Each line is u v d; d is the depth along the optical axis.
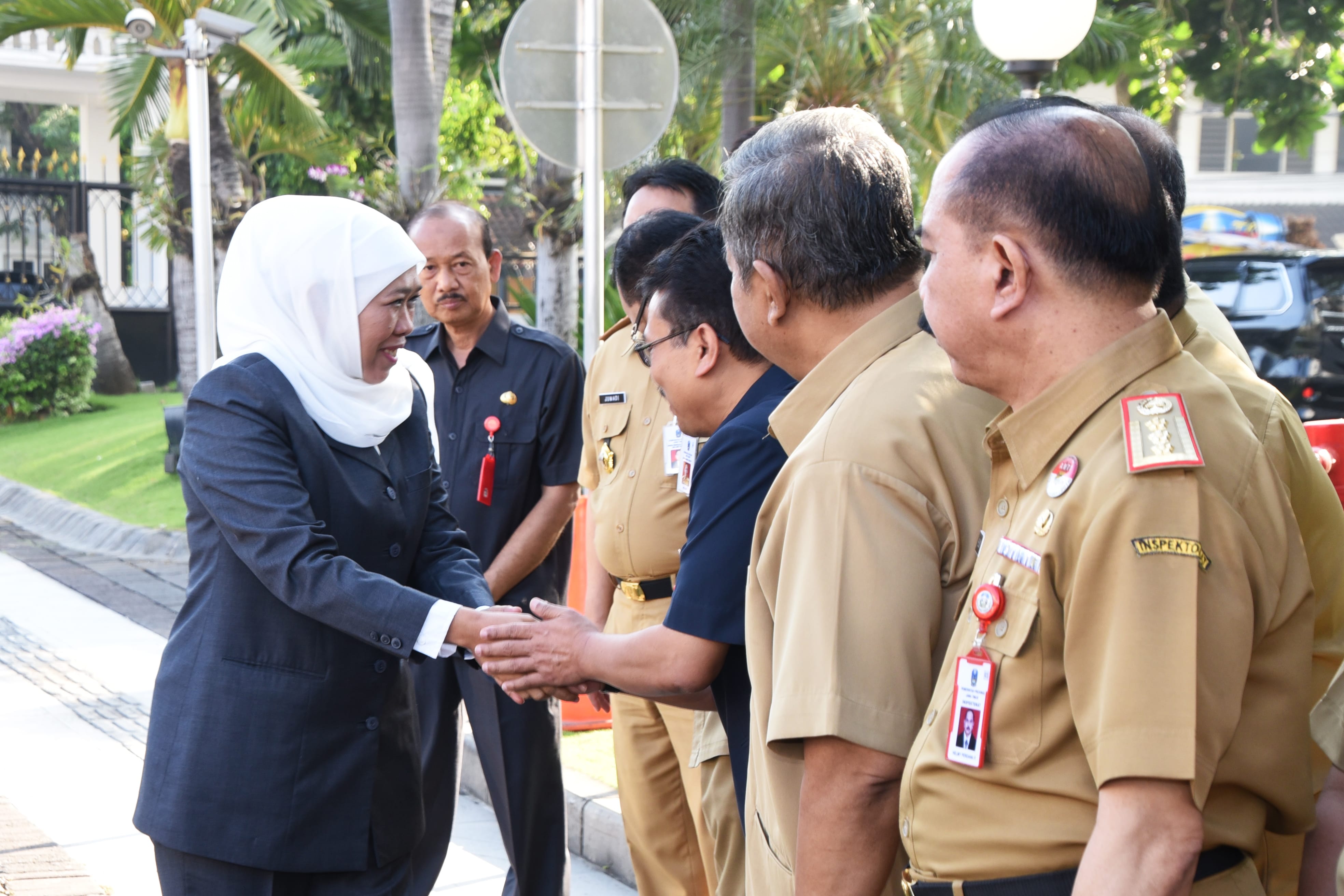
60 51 17.33
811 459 1.58
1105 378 1.29
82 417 13.25
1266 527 1.26
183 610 2.21
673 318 2.00
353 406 2.24
